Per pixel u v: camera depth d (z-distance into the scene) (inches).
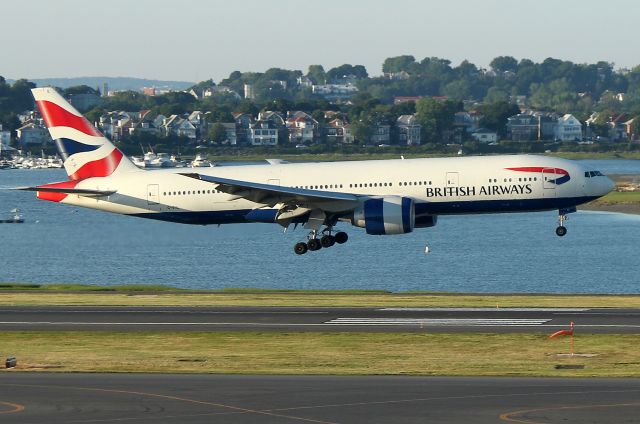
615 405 4379.9
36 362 5703.7
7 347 6269.7
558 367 5398.6
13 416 4266.7
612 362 5516.7
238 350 6058.1
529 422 4106.8
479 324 6875.0
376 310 7677.2
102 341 6437.0
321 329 6781.5
